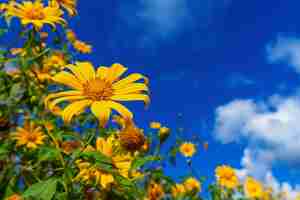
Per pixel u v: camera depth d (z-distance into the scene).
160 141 0.88
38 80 0.80
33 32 0.76
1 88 0.76
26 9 0.79
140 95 0.45
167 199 0.94
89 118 0.73
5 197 0.59
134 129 0.59
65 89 0.84
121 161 0.57
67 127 0.71
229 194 1.16
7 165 0.64
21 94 0.78
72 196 0.42
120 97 0.45
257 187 1.21
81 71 0.48
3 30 0.78
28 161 0.63
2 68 0.76
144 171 0.73
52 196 0.40
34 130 0.73
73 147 0.55
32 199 0.44
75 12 0.93
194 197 1.05
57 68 0.89
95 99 0.44
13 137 0.71
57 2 0.90
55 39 0.94
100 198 0.47
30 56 0.77
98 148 0.56
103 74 0.48
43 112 0.76
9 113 0.76
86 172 0.46
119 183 0.48
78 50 1.08
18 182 0.60
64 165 0.43
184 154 1.14
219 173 1.19
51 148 0.46
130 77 0.48
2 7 0.78
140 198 0.52
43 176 0.58
